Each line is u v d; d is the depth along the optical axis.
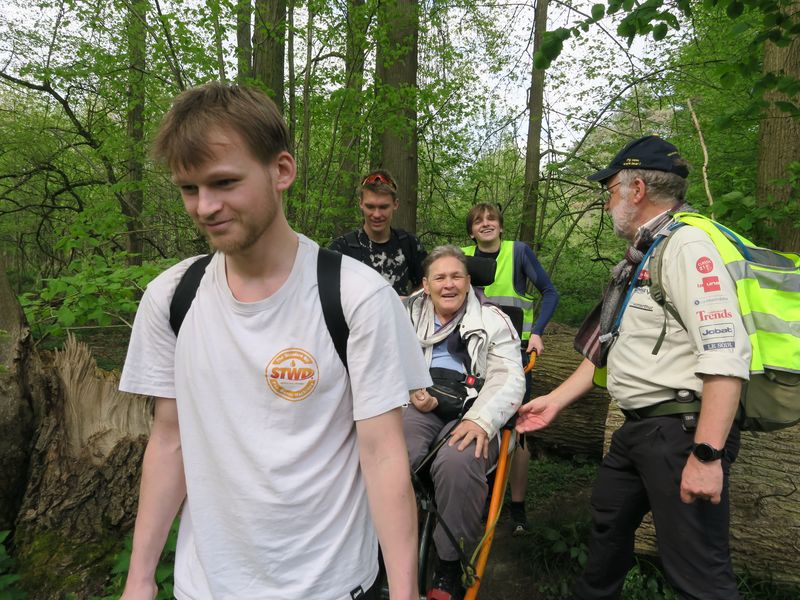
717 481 1.60
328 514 1.04
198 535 1.07
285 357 0.99
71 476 2.58
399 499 1.00
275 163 0.96
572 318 9.40
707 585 1.73
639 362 1.85
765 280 1.67
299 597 1.02
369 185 3.36
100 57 6.57
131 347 1.13
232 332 1.01
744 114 3.07
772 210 3.37
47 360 2.83
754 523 2.56
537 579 2.86
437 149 7.96
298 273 1.01
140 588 1.11
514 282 3.61
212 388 1.03
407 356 1.08
